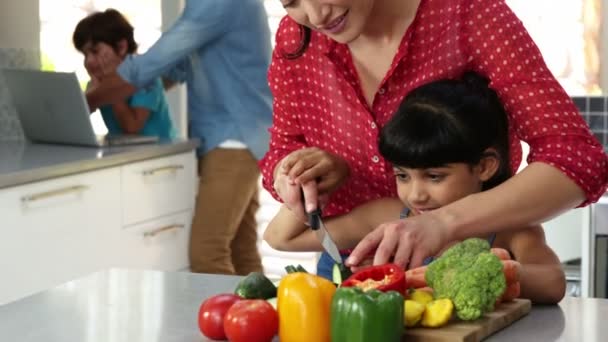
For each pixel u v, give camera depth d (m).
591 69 4.23
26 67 4.39
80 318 1.75
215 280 2.00
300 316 1.54
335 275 1.69
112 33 4.22
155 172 3.98
